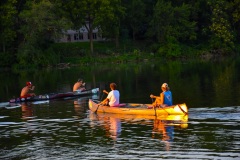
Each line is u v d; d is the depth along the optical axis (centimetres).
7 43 7944
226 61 7044
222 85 3916
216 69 5612
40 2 7462
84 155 1859
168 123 2361
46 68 7431
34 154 1906
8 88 4600
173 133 2141
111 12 8188
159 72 5609
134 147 1938
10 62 7688
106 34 8550
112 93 2780
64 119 2634
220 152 1809
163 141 2009
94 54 8338
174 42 8600
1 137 2239
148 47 8856
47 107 3156
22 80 5394
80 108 3033
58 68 7281
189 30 8825
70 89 4275
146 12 9362
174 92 3647
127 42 9031
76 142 2070
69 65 7744
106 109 2773
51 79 5331
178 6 9350
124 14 8600
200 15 9369
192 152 1825
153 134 2145
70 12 8238
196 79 4544
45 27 7294
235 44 9162
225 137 2017
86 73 5966
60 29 7462
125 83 4506
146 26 9200
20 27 7731
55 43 8769
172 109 2528
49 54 7725
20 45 7562
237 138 1991
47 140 2138
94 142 2053
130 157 1803
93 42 9169
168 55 8369
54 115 2795
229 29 8950
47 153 1914
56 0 7919
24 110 3069
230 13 9156
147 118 2528
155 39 9044
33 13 7262
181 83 4259
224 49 8662
